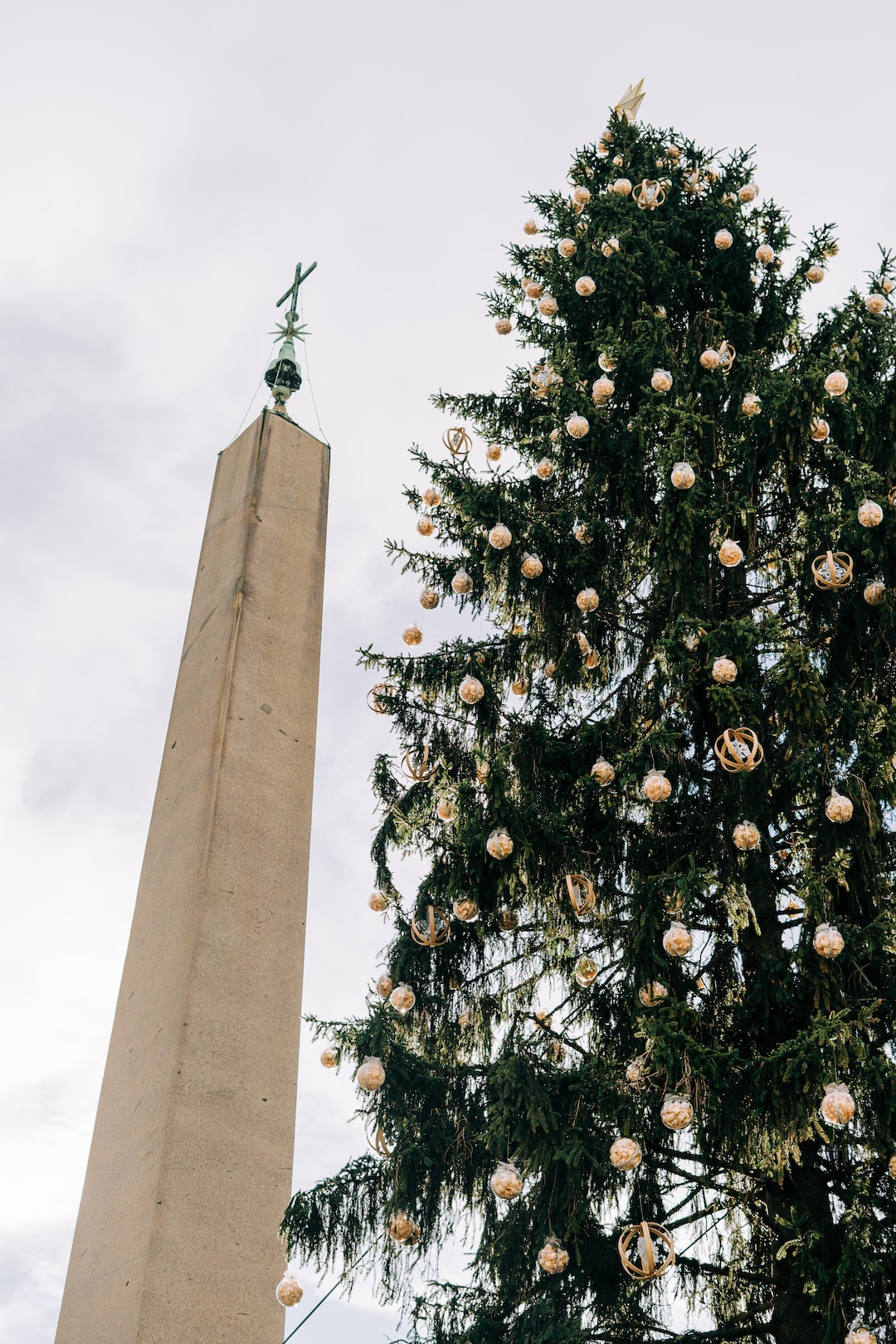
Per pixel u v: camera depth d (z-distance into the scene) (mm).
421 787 9922
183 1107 8242
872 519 7945
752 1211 7871
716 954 8547
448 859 8922
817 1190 7383
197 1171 8047
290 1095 8836
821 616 8836
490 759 8703
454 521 10836
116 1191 8219
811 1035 6516
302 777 10555
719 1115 6781
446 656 9758
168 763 10828
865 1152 7367
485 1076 8297
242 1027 8867
